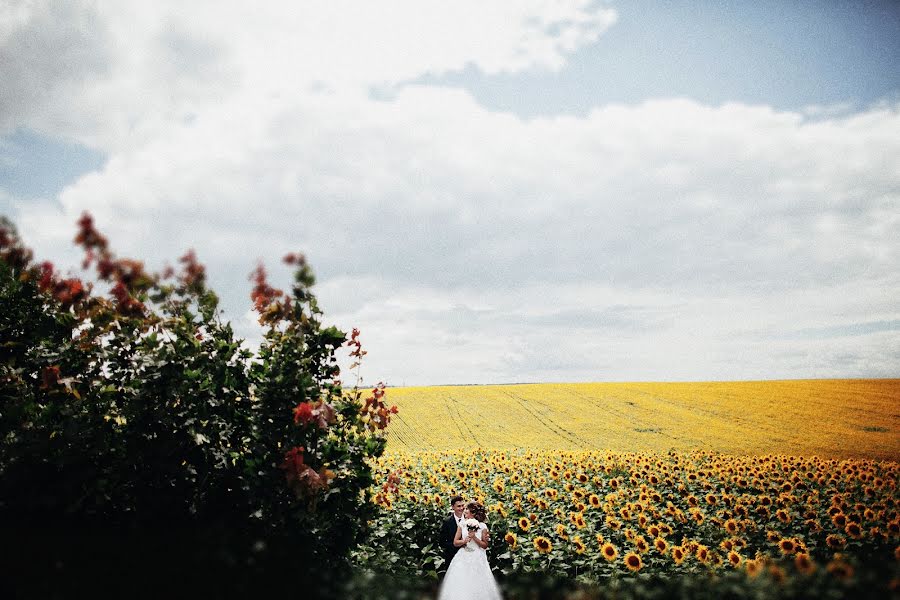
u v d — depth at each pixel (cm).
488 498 1241
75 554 418
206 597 404
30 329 612
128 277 518
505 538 886
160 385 553
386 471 1452
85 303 561
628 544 887
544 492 1230
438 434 3150
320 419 573
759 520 1060
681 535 994
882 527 913
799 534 955
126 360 584
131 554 432
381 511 957
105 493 523
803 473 1473
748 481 1374
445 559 831
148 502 539
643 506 1059
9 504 495
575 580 717
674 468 1564
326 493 595
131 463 541
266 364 623
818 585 466
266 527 554
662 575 725
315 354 637
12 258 577
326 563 580
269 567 460
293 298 625
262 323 625
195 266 588
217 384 595
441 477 1462
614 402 4044
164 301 587
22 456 523
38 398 608
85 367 590
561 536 912
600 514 1070
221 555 443
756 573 508
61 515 506
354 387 669
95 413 580
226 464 581
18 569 385
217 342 612
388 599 507
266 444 577
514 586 712
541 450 2572
